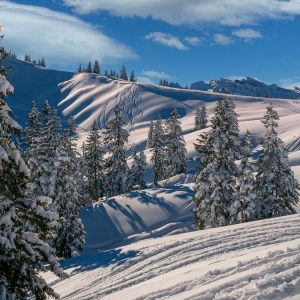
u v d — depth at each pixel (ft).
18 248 34.76
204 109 422.82
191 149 320.70
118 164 203.31
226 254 59.52
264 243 63.31
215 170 117.19
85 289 58.95
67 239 107.86
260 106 629.10
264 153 122.42
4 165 34.65
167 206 168.76
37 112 154.92
